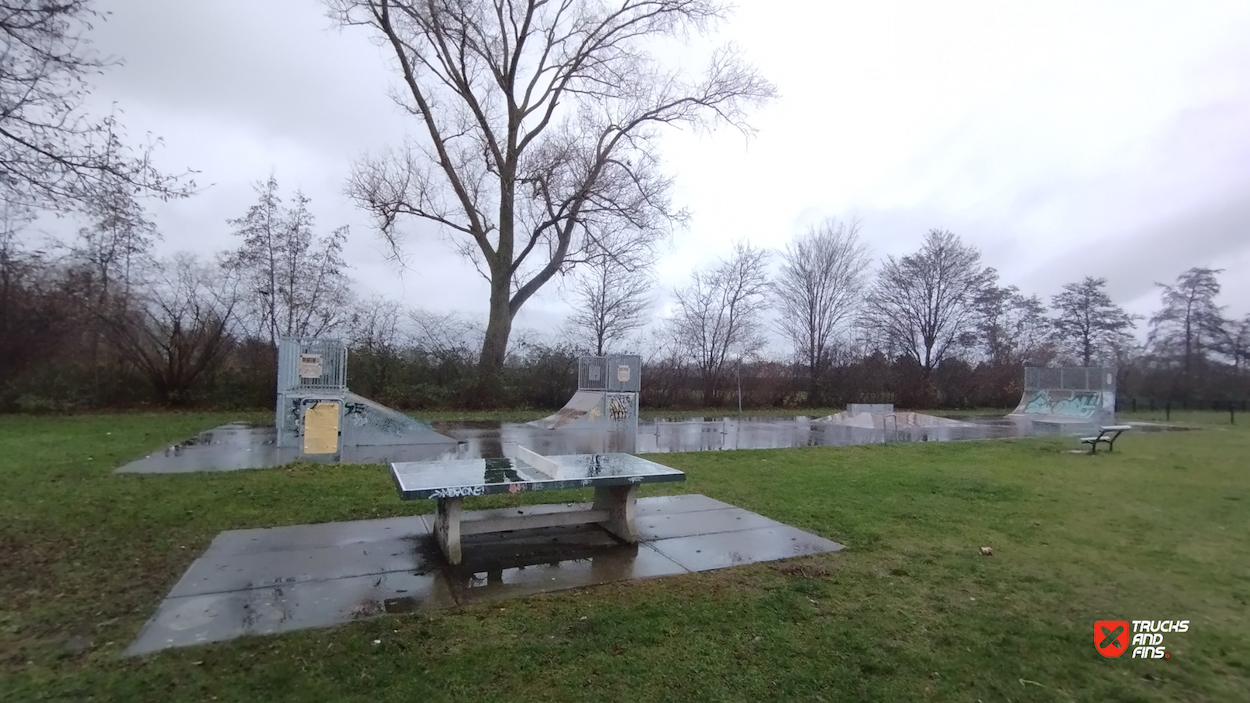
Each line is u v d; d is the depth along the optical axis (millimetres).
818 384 31172
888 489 8844
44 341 18078
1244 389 35812
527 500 7832
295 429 12445
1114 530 6727
